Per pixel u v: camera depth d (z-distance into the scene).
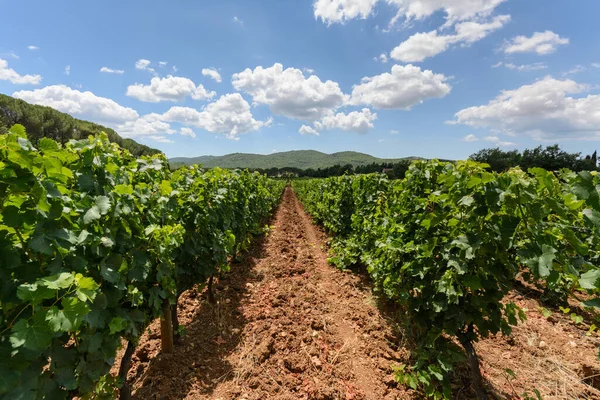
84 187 2.08
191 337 4.06
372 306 5.06
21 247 1.61
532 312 5.09
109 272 2.02
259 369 3.42
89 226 2.01
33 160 1.49
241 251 8.25
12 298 1.47
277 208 21.30
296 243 9.98
